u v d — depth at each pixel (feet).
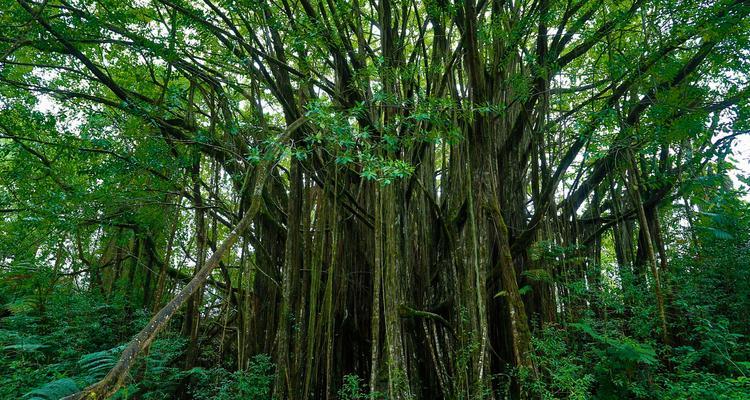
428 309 26.13
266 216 29.37
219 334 36.01
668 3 23.17
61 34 24.48
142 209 33.63
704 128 25.55
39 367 26.50
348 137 17.40
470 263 22.54
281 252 29.81
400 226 25.58
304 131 26.05
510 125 27.20
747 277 24.77
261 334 28.30
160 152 28.30
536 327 24.18
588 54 31.35
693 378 21.38
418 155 27.30
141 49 25.98
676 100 25.35
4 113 27.02
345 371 28.09
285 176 36.73
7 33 24.39
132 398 24.59
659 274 26.25
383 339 25.00
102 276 40.50
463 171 25.00
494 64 26.16
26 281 36.52
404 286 24.54
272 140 16.55
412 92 25.90
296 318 25.61
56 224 29.12
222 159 29.86
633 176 26.78
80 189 28.37
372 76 26.25
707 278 25.63
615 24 24.47
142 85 32.19
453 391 22.85
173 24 25.46
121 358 9.52
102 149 27.73
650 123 25.71
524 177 27.73
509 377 22.43
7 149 27.66
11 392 23.35
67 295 35.12
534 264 26.40
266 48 27.32
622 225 30.73
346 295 28.35
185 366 28.73
